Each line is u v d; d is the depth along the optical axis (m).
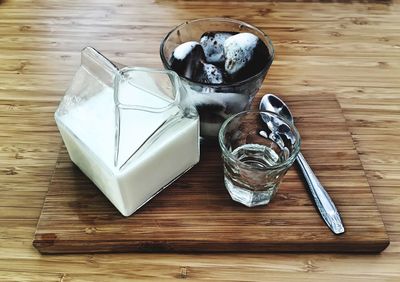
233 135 0.52
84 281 0.46
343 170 0.55
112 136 0.48
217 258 0.48
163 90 0.51
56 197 0.52
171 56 0.54
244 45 0.51
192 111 0.51
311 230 0.49
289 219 0.50
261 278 0.47
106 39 0.74
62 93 0.66
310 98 0.64
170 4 0.81
